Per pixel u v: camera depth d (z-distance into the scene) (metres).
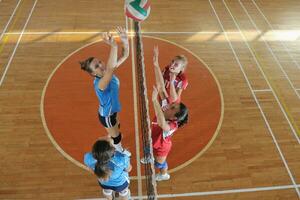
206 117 6.16
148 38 7.96
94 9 8.88
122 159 3.75
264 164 5.42
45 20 8.31
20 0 9.05
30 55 7.18
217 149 5.60
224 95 6.62
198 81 6.89
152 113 5.96
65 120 5.88
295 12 9.45
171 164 5.32
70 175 5.04
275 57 7.68
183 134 5.82
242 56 7.65
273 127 6.06
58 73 6.80
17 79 6.58
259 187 5.08
